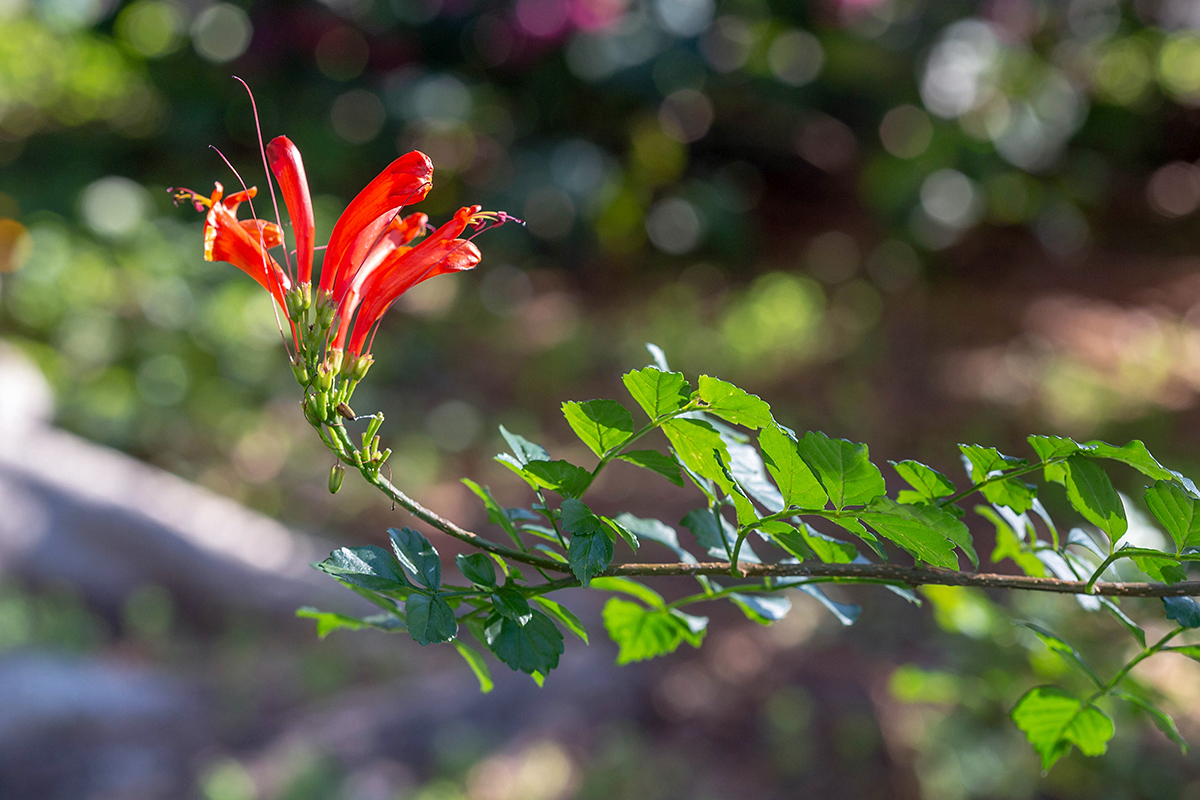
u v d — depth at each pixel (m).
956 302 7.99
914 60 7.94
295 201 1.14
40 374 6.07
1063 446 1.11
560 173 8.39
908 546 1.08
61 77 8.24
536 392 7.14
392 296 1.16
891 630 4.55
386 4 8.67
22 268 6.82
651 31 8.49
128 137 8.66
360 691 4.52
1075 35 8.52
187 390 6.56
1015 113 7.79
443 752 4.06
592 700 4.27
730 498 1.20
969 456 1.16
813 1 8.34
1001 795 3.62
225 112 8.59
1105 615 3.10
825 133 9.27
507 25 8.63
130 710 4.33
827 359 7.29
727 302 8.18
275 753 4.09
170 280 6.97
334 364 1.11
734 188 8.93
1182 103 9.80
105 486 5.17
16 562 4.90
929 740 3.79
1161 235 9.02
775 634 4.56
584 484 1.13
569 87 8.91
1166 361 7.04
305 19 8.53
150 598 5.04
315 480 6.05
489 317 8.12
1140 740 3.61
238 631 5.01
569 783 3.94
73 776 3.98
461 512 5.81
